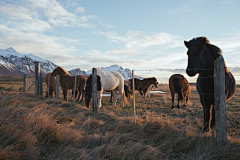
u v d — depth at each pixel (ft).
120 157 9.90
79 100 40.16
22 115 14.60
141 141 12.86
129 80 49.78
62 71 36.91
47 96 38.93
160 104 35.76
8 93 39.73
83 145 11.55
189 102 38.47
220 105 11.18
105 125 17.15
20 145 10.39
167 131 14.08
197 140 12.05
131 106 32.91
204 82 13.14
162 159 10.20
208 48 13.28
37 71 39.83
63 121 17.15
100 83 27.89
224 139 11.20
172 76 31.19
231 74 15.17
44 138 12.03
